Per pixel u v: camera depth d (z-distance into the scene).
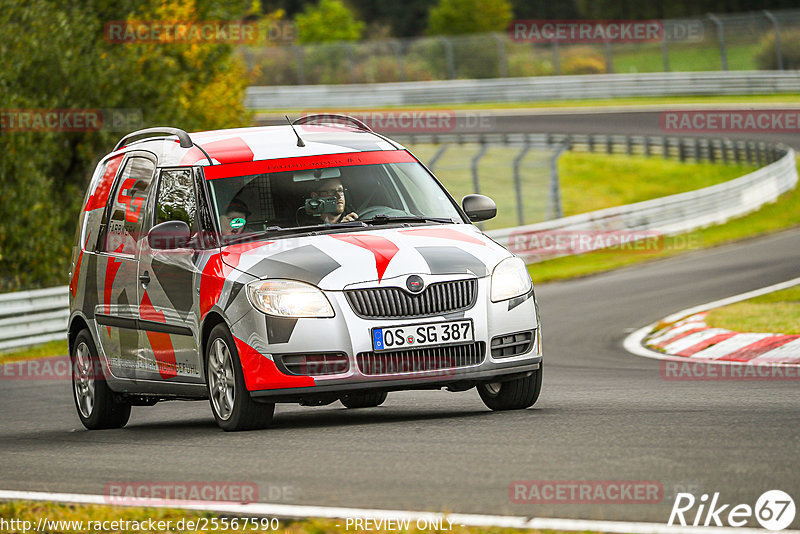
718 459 19.75
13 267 84.12
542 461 20.50
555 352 49.31
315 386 26.20
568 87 186.38
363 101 191.88
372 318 26.42
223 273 27.78
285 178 29.97
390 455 22.25
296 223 29.19
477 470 20.09
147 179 32.06
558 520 16.25
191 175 30.20
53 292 66.38
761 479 17.98
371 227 29.00
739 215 112.44
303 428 27.19
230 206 29.25
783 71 179.38
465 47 199.25
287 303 26.42
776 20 188.25
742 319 49.00
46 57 88.00
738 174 139.25
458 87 190.50
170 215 30.47
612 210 98.94
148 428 32.34
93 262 33.97
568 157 151.50
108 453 25.81
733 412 25.97
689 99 178.88
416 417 28.64
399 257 27.20
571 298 70.75
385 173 30.91
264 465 22.20
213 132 33.06
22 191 83.56
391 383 26.38
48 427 34.50
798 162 136.50
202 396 29.31
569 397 32.06
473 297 27.12
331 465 21.62
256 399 26.73
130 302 31.67
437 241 28.23
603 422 25.00
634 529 15.49
